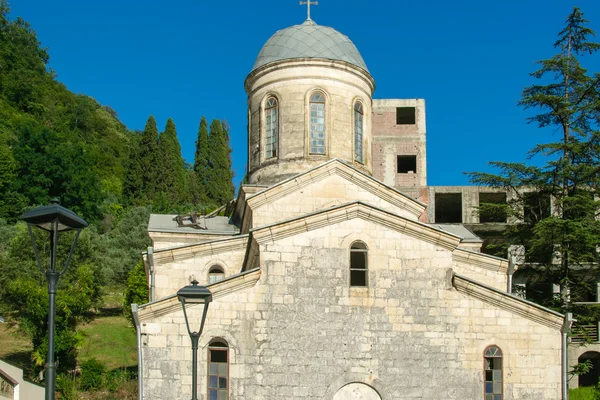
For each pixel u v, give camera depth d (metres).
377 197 29.78
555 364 25.27
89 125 115.88
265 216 29.20
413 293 25.42
